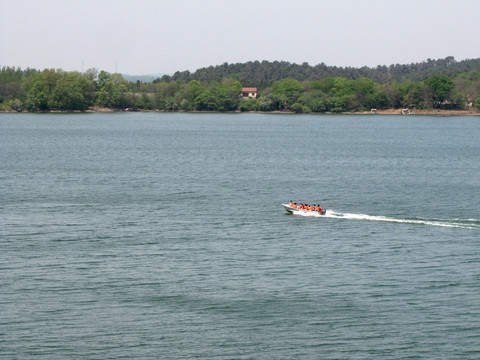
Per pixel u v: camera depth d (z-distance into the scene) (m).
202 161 184.12
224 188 137.62
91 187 136.75
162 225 103.69
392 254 88.62
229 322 67.31
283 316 68.56
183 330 65.62
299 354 61.19
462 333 64.94
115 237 96.12
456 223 105.88
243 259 86.19
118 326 66.25
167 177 152.12
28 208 114.62
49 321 66.94
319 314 69.06
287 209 112.44
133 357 60.62
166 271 81.12
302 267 83.00
